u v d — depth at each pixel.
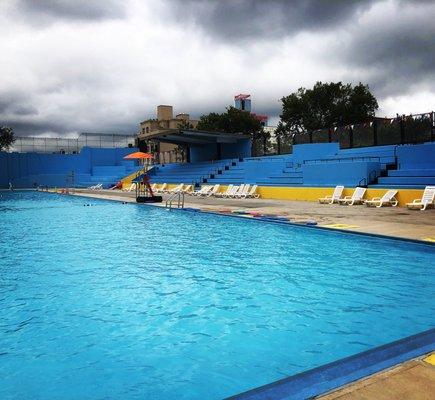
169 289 6.51
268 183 27.23
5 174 54.56
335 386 2.80
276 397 2.71
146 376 3.70
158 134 35.66
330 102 57.06
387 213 14.45
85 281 7.12
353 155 25.06
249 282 6.82
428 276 6.91
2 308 5.69
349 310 5.35
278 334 4.61
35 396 3.38
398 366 3.07
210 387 3.48
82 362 4.01
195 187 34.00
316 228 11.39
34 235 12.66
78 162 59.31
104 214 18.88
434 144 19.05
